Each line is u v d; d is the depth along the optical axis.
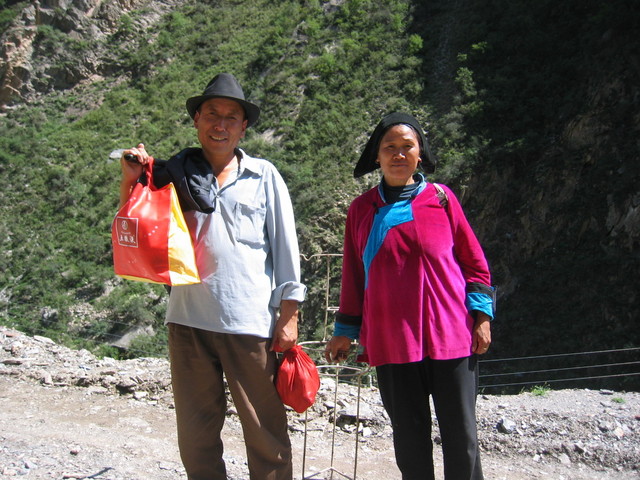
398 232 2.68
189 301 2.71
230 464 3.85
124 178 2.72
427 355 2.62
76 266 28.80
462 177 27.00
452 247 2.73
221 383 2.80
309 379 2.80
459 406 2.59
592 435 4.30
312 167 30.75
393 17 38.06
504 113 28.91
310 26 39.75
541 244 24.20
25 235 30.97
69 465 3.58
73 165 35.31
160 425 4.73
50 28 45.06
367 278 2.75
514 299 22.84
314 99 34.91
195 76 40.50
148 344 23.45
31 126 39.25
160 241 2.54
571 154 25.50
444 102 31.73
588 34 29.61
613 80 26.38
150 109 38.88
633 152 23.97
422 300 2.62
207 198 2.66
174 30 44.66
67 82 43.00
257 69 38.84
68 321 25.72
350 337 2.98
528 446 4.27
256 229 2.76
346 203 28.50
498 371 19.62
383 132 2.79
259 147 32.31
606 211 23.17
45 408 4.95
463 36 34.53
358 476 3.83
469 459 2.60
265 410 2.74
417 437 2.68
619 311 19.86
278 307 2.79
